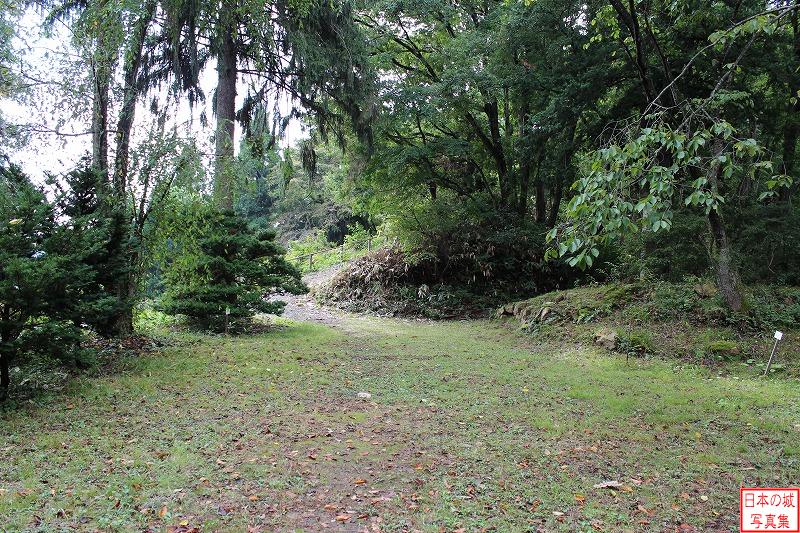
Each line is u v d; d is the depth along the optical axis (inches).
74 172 296.7
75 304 256.8
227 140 435.2
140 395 255.4
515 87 593.3
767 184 160.2
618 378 325.7
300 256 1137.4
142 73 440.1
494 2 685.9
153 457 181.5
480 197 733.3
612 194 146.9
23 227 237.0
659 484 174.7
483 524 144.2
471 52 618.8
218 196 442.6
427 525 142.6
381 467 181.3
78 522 136.3
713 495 167.2
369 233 1188.5
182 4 398.3
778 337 333.1
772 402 273.7
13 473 165.0
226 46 477.1
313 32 494.6
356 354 389.1
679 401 272.4
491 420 237.0
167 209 378.3
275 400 256.4
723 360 363.9
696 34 451.8
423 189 743.7
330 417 233.8
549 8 528.7
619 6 402.6
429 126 732.0
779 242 453.7
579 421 238.7
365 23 676.1
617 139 200.5
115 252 297.1
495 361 376.5
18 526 132.6
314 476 172.1
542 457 194.4
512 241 681.6
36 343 239.8
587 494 165.5
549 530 142.5
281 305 487.5
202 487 159.9
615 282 549.0
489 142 733.9
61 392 256.4
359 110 560.1
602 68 501.7
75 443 192.5
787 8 165.5
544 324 493.4
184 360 329.7
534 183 717.3
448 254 709.9
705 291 444.1
